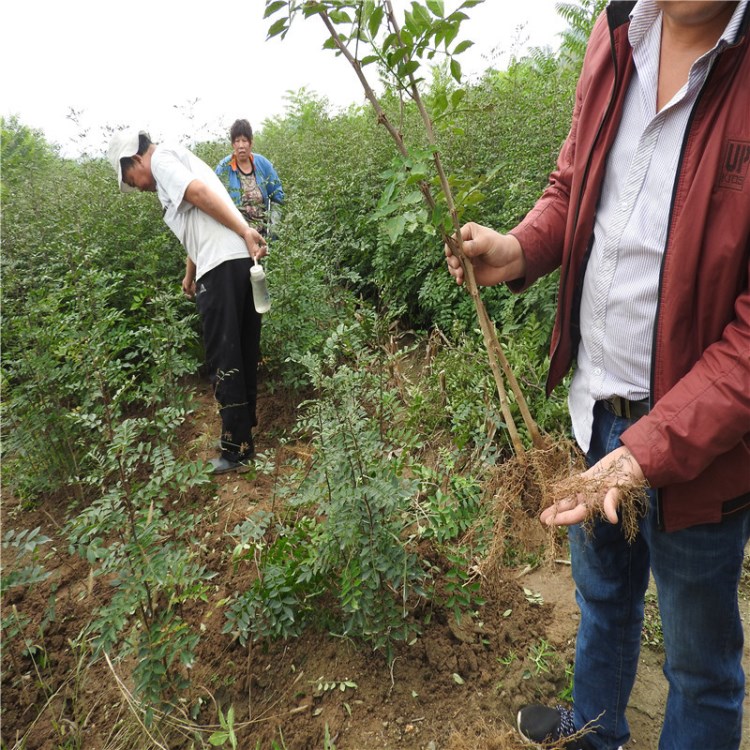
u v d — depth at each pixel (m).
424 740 1.94
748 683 2.14
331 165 5.88
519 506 1.58
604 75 1.39
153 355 3.60
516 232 1.65
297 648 2.24
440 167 1.41
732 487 1.23
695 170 1.17
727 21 1.14
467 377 3.36
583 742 1.81
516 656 2.20
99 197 5.21
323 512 2.09
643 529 1.43
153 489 2.03
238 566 2.59
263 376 4.48
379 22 1.26
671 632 1.44
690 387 1.14
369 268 5.43
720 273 1.16
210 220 3.31
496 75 6.18
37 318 3.61
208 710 2.07
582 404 1.58
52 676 2.25
